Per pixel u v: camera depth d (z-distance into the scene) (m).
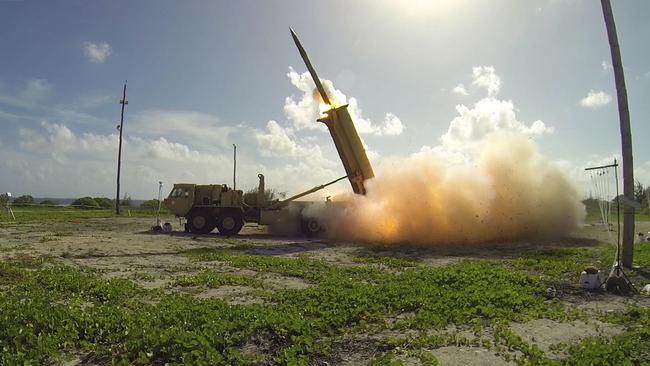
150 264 16.83
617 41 14.97
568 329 9.02
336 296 10.91
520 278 13.28
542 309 10.30
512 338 8.16
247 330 8.16
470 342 8.23
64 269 14.38
